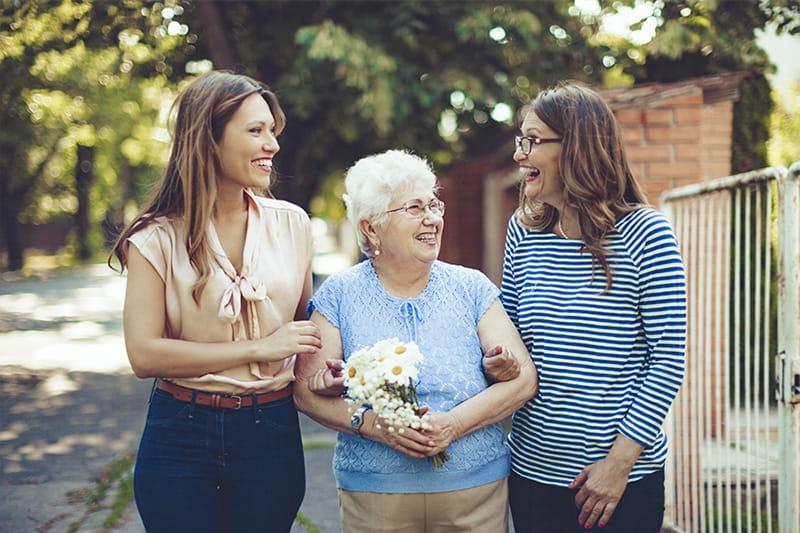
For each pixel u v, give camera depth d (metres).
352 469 2.45
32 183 25.92
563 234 2.54
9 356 10.27
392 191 2.43
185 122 2.42
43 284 22.83
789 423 3.08
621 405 2.39
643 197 2.50
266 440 2.46
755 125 5.89
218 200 2.49
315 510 4.55
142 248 2.37
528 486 2.53
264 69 9.99
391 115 8.90
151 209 2.46
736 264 3.51
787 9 6.43
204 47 9.59
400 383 2.21
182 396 2.43
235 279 2.43
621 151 2.47
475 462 2.43
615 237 2.42
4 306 16.61
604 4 8.80
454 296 2.53
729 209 3.59
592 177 2.40
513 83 10.26
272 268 2.50
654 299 2.34
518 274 2.61
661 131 5.55
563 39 9.92
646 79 7.50
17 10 7.84
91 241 34.00
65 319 14.49
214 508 2.44
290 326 2.42
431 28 9.60
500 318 2.54
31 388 8.27
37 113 11.73
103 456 5.77
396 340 2.30
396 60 9.16
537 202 2.60
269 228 2.54
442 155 11.54
